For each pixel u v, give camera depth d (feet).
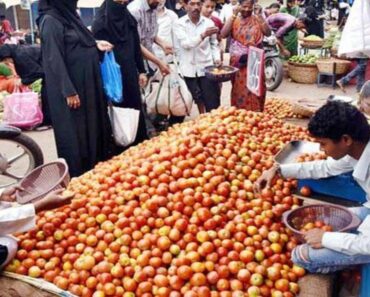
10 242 8.96
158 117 20.48
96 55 14.61
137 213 9.46
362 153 7.54
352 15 12.07
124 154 12.85
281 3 52.06
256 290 8.19
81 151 14.62
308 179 9.67
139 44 17.22
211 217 9.29
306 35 39.60
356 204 9.28
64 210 9.87
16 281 8.67
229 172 10.61
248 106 19.58
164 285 8.35
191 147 11.02
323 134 7.39
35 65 24.11
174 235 8.95
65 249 9.27
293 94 28.84
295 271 8.61
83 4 51.96
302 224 9.00
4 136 15.87
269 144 12.35
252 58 18.56
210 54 20.74
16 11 59.62
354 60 29.71
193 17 20.18
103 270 8.63
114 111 15.33
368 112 12.36
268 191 10.09
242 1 19.19
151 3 18.90
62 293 8.38
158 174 10.20
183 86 18.88
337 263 8.06
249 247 8.89
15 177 16.28
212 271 8.48
